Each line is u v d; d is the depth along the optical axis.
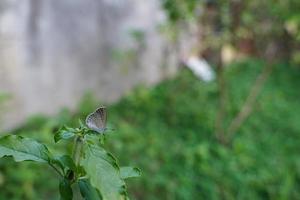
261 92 6.53
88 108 4.89
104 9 5.18
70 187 1.00
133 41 5.73
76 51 4.86
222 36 4.62
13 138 1.03
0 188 3.36
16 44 4.11
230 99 6.04
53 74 4.59
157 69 6.48
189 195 3.81
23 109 4.30
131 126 4.83
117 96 5.61
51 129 3.91
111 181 0.92
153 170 4.05
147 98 5.55
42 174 3.55
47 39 4.45
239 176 4.14
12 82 4.15
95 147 0.96
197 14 4.70
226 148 4.69
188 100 5.89
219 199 3.92
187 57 7.01
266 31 4.94
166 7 4.48
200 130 5.02
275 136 5.20
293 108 6.12
